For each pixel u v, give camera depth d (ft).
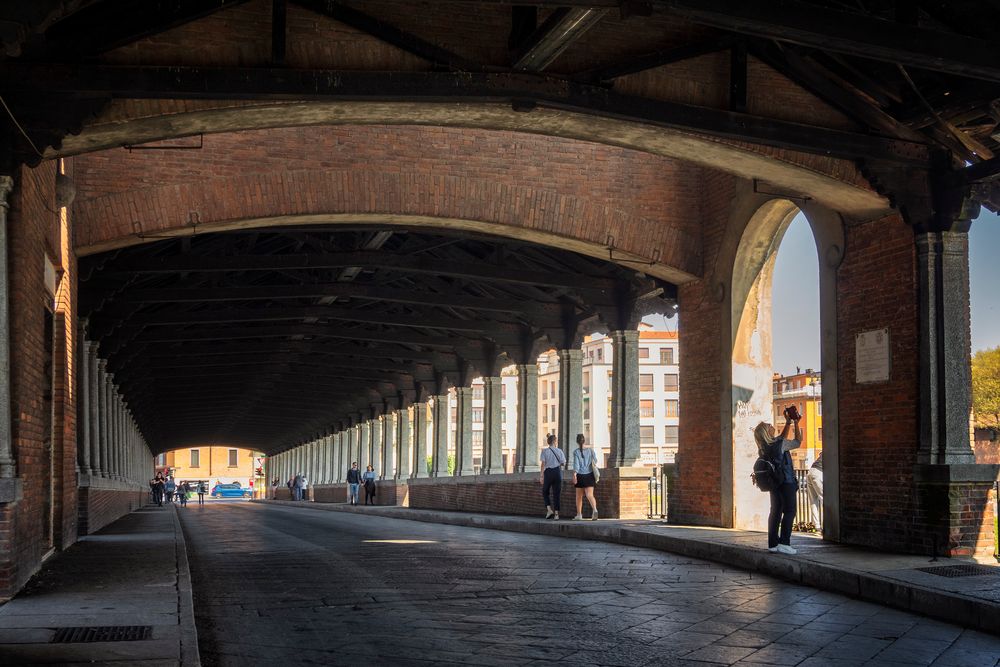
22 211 29.01
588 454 61.11
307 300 93.20
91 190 46.11
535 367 87.20
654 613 25.99
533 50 29.76
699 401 53.26
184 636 20.53
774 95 36.24
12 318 28.81
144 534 55.16
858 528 40.32
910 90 37.09
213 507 161.48
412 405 132.87
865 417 40.34
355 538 56.03
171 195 46.83
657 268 53.57
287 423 218.59
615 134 36.29
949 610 25.08
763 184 46.42
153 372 124.77
